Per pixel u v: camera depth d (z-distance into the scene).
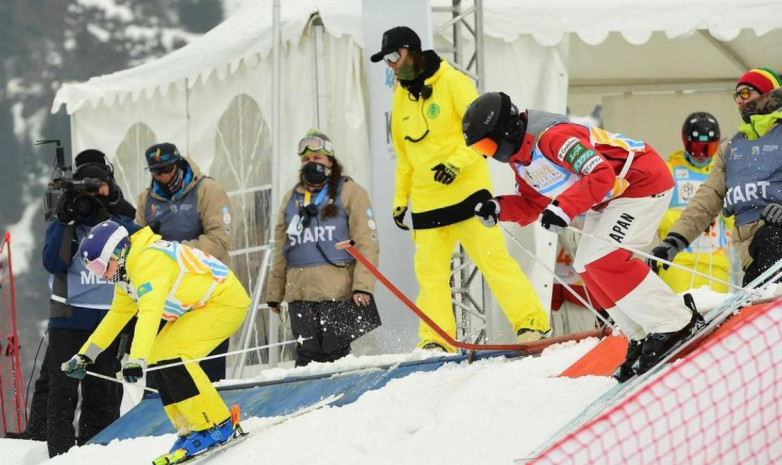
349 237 29.98
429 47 31.22
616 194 17.64
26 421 33.72
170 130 40.03
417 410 20.19
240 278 38.00
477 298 32.78
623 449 12.83
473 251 26.89
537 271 33.50
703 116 32.19
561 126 17.62
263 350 36.84
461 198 26.67
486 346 22.20
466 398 19.80
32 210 141.12
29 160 145.00
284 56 35.66
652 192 17.72
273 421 22.41
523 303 26.58
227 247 30.33
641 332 18.03
